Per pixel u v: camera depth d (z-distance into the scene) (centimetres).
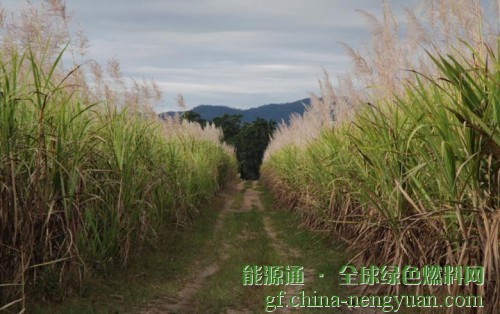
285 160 1866
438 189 578
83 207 674
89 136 690
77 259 636
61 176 589
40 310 566
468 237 490
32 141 594
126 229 796
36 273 601
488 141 456
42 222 591
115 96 1015
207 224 1470
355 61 838
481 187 503
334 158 1001
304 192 1404
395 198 649
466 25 584
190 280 813
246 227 1440
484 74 484
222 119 9225
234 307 662
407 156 641
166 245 1059
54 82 754
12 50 625
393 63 735
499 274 462
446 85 600
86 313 579
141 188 887
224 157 3131
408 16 663
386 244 683
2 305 540
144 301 660
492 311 482
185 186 1395
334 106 1202
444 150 500
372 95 855
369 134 710
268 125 8200
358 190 790
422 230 619
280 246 1130
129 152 840
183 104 1888
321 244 1086
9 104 554
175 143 1434
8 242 543
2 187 516
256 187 3953
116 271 784
